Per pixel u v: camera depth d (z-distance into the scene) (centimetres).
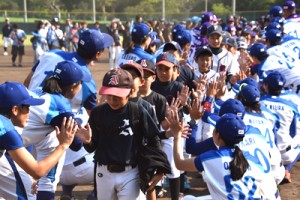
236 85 855
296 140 827
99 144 551
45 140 582
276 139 789
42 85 660
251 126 586
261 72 968
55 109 565
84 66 679
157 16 5084
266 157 548
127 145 541
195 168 520
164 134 566
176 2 6788
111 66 2489
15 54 2734
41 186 590
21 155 453
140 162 543
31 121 559
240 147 543
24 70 2533
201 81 743
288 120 805
